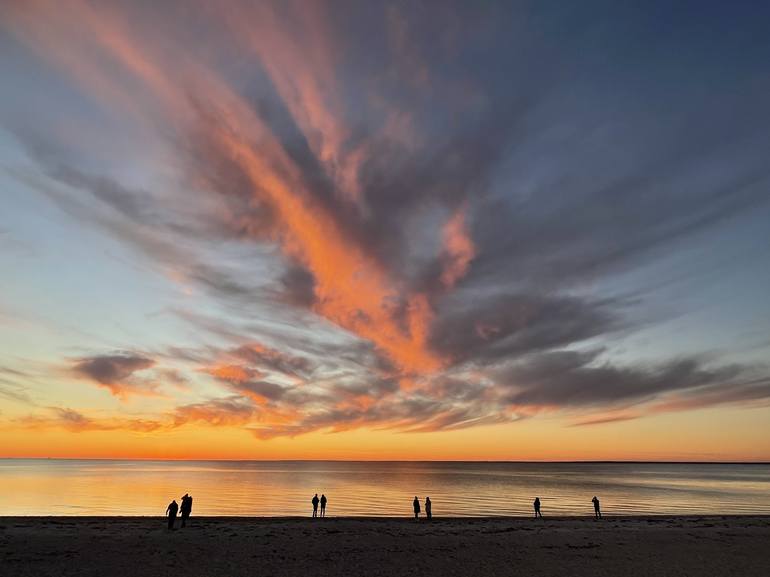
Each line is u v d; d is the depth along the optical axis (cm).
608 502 8581
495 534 3488
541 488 12950
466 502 8344
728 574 2492
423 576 2380
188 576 2252
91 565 2378
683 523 4253
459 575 2412
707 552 2977
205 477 17575
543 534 3519
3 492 9325
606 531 3694
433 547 3006
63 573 2242
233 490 10762
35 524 3472
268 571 2375
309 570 2419
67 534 3078
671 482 17038
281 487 12119
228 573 2317
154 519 3897
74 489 10325
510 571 2495
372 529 3612
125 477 16500
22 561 2417
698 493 11225
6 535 3002
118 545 2789
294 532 3375
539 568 2561
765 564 2702
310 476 19812
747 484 15675
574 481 17412
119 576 2227
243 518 4025
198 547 2791
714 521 4425
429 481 16488
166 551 2678
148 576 2238
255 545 2895
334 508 7019
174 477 17175
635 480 18600
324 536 3256
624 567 2605
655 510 7138
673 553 2939
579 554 2886
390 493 10419
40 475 17288
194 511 6353
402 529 3647
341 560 2628
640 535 3522
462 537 3353
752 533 3656
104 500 7800
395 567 2522
